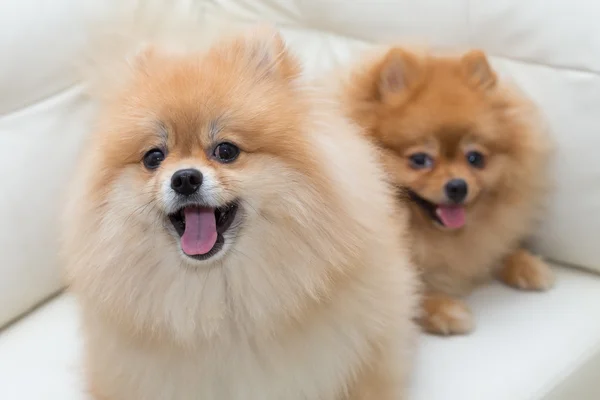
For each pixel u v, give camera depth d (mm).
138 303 1272
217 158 1219
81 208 1275
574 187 1696
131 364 1328
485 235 1772
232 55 1310
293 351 1290
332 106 1394
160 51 1375
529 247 1896
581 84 1651
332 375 1328
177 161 1206
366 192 1328
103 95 1374
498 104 1727
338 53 2078
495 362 1519
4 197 1808
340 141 1327
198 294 1262
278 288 1250
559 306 1681
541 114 1721
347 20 2066
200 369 1300
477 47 1843
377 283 1342
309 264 1237
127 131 1232
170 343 1288
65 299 1922
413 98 1725
